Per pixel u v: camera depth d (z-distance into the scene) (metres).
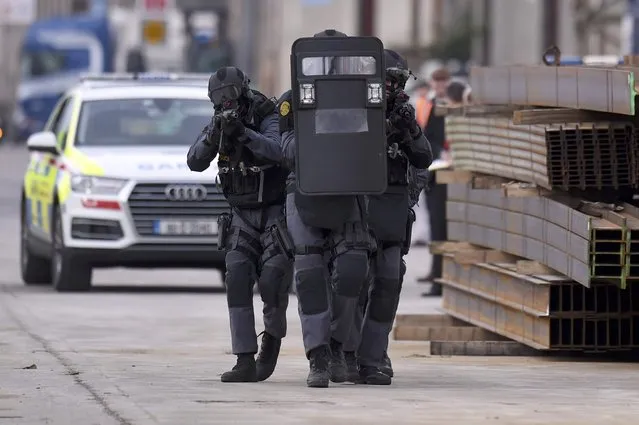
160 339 37.72
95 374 30.62
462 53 158.50
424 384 29.64
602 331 34.03
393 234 28.86
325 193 27.78
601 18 126.88
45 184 52.91
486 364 33.56
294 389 28.41
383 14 184.88
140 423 24.36
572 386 29.52
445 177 38.09
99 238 50.00
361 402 26.77
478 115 36.25
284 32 169.38
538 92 34.19
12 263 63.72
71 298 49.12
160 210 49.78
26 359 33.09
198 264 50.47
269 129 29.19
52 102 180.25
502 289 35.72
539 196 33.72
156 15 149.00
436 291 51.28
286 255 28.94
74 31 178.62
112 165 50.31
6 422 24.52
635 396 28.05
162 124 52.66
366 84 27.92
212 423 24.36
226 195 29.16
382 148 27.89
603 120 32.88
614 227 31.11
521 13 143.88
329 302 29.50
